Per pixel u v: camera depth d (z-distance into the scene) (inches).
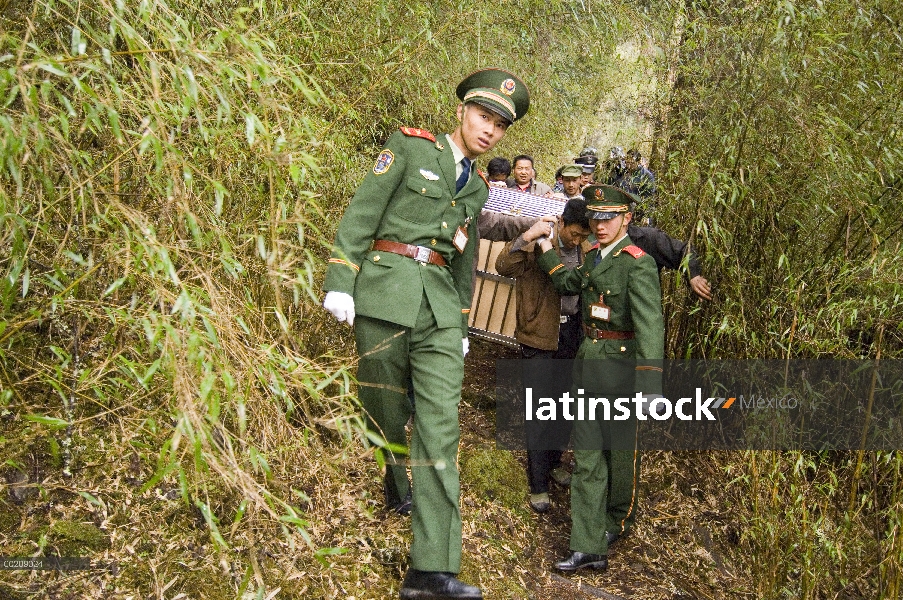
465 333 118.6
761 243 146.4
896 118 132.5
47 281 74.3
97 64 62.9
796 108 133.7
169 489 98.5
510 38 153.4
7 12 71.0
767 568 128.3
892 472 126.0
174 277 60.9
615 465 135.8
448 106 150.6
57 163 71.0
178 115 77.2
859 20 134.8
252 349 70.5
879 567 120.2
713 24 142.7
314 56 109.1
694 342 161.6
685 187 150.1
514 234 155.3
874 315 126.5
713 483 161.2
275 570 94.9
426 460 103.3
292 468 108.6
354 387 110.5
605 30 160.4
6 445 87.7
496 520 137.3
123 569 86.2
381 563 106.4
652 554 141.8
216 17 92.0
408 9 128.1
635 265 131.9
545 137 200.1
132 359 85.1
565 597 123.7
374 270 107.7
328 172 113.0
